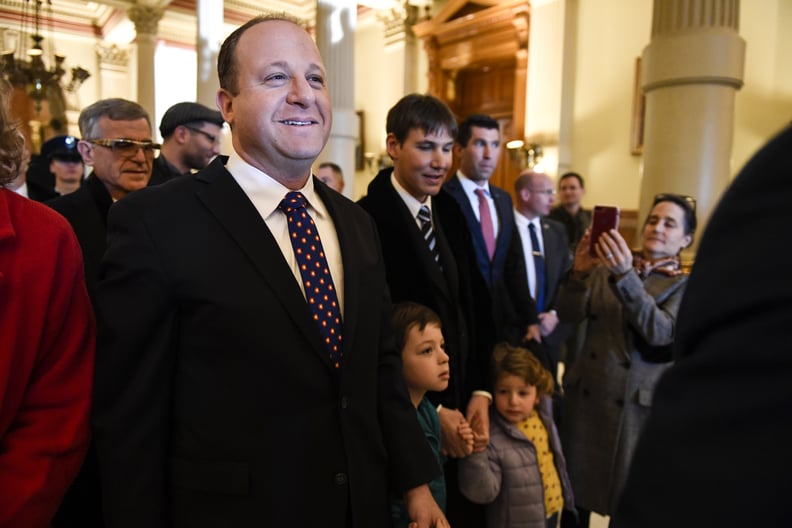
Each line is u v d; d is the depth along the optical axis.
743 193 0.38
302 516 0.97
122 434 0.94
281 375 0.98
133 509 0.92
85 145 1.65
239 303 0.97
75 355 0.98
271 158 1.07
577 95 7.55
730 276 0.36
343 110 5.86
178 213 1.01
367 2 9.70
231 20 10.92
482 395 1.75
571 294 2.08
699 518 0.32
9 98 0.94
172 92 13.20
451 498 1.80
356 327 1.10
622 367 1.93
